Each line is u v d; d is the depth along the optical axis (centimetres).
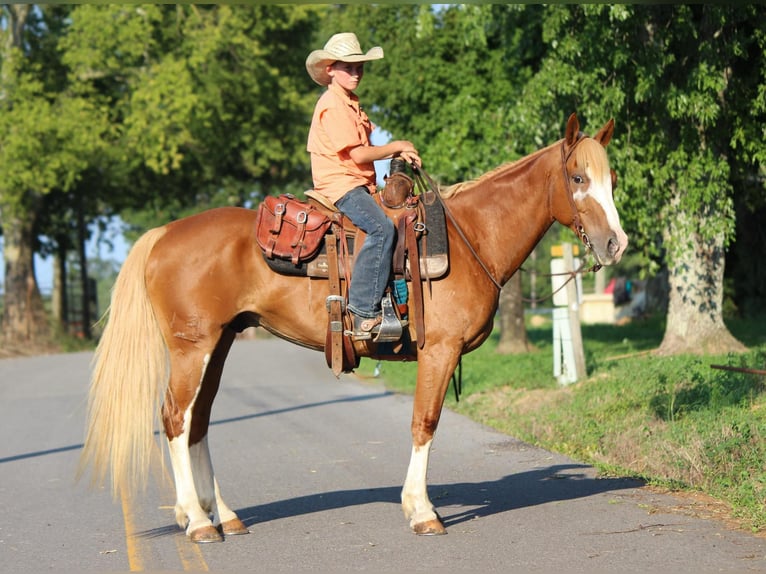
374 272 783
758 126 1706
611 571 689
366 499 962
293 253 790
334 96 810
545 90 1662
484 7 1834
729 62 1688
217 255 801
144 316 795
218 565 738
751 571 678
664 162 1755
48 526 891
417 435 806
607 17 1595
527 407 1506
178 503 815
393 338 790
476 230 823
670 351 1891
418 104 2572
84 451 780
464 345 806
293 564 735
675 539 766
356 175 812
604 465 1045
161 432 810
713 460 978
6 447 1388
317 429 1466
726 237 1720
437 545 774
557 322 1662
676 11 1609
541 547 757
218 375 838
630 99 1703
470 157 2312
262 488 1034
